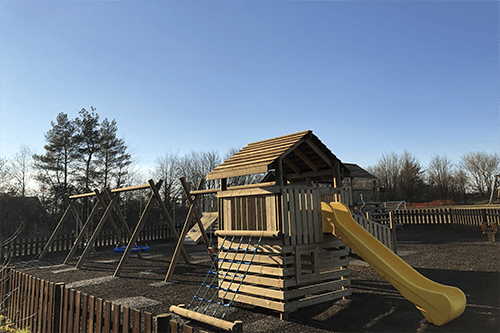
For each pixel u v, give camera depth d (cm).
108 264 1262
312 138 686
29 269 1198
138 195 3881
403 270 617
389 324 532
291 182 936
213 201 2427
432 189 6397
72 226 3228
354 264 1068
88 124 3559
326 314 588
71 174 3472
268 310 621
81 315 468
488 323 519
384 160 6831
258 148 728
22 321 597
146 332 349
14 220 2925
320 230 644
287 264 581
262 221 617
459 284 760
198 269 1091
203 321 525
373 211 1694
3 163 3262
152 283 884
